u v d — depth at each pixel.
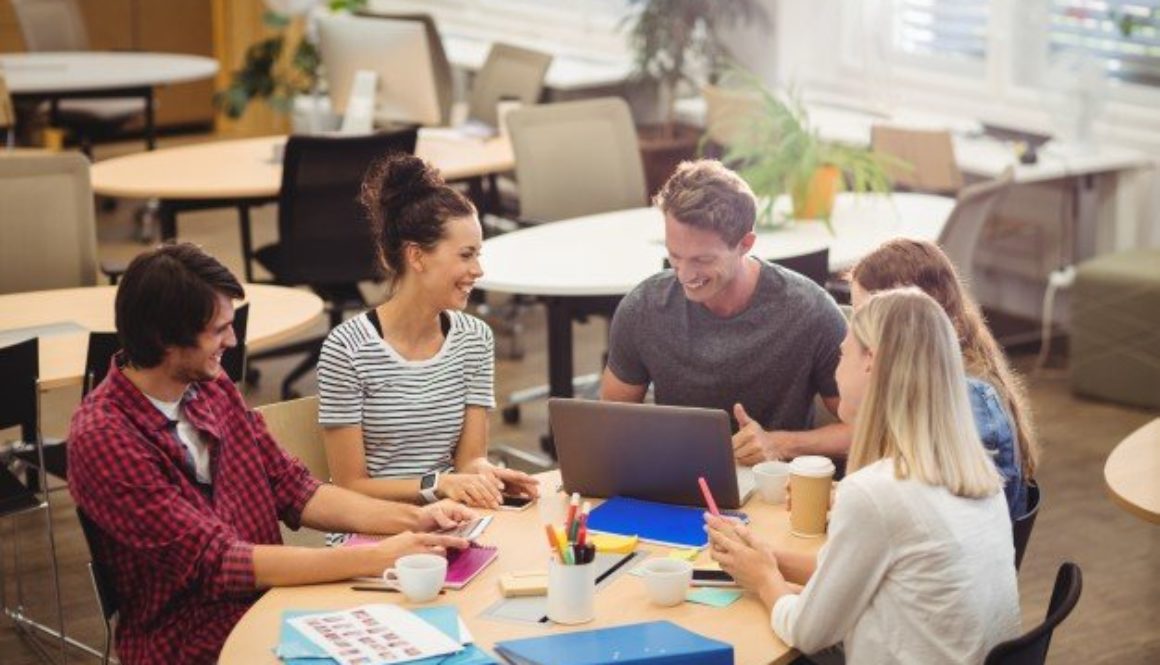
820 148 5.07
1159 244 6.05
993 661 2.24
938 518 2.35
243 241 6.02
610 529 2.84
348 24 6.58
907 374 2.39
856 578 2.36
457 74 8.94
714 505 2.74
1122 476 3.13
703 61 7.75
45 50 9.20
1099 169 6.04
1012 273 6.32
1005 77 6.60
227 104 9.04
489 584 2.64
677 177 3.21
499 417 5.78
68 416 5.75
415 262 3.18
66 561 4.55
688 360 3.36
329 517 2.96
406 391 3.23
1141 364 5.71
